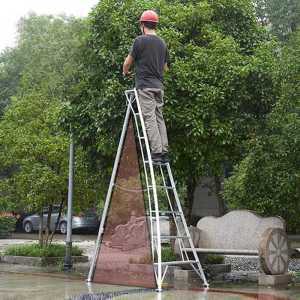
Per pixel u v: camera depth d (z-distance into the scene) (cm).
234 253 979
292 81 995
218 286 906
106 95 1054
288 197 1112
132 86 1056
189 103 1048
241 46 1202
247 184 1130
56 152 1291
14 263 1345
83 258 1369
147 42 834
